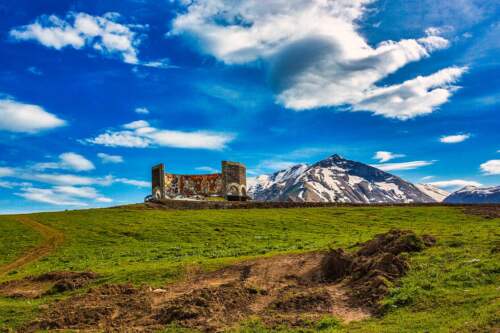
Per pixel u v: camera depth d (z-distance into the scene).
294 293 27.62
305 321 23.20
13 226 68.94
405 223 60.03
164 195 101.00
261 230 60.94
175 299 28.06
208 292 27.92
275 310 25.42
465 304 22.00
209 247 50.47
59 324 25.97
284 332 22.02
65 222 71.31
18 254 53.38
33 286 36.44
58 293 33.34
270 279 31.48
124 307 28.12
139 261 43.97
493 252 29.14
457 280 25.16
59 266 45.25
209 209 85.00
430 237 35.16
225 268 35.47
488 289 23.34
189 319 24.92
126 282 33.84
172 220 70.56
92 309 27.44
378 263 28.47
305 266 33.59
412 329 20.27
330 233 55.94
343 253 32.00
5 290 35.97
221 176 104.75
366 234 51.12
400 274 27.48
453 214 65.25
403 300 23.66
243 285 29.25
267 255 39.88
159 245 54.06
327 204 88.31
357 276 28.77
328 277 30.62
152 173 104.44
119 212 80.00
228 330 22.81
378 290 25.47
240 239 55.00
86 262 45.84
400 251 31.95
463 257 29.08
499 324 19.03
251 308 26.12
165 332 23.31
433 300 23.17
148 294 30.14
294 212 76.50
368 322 22.30
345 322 22.70
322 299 25.97
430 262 28.98
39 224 70.25
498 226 46.25
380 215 69.00
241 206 87.94
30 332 25.36
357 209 76.75
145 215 76.38
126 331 23.89
